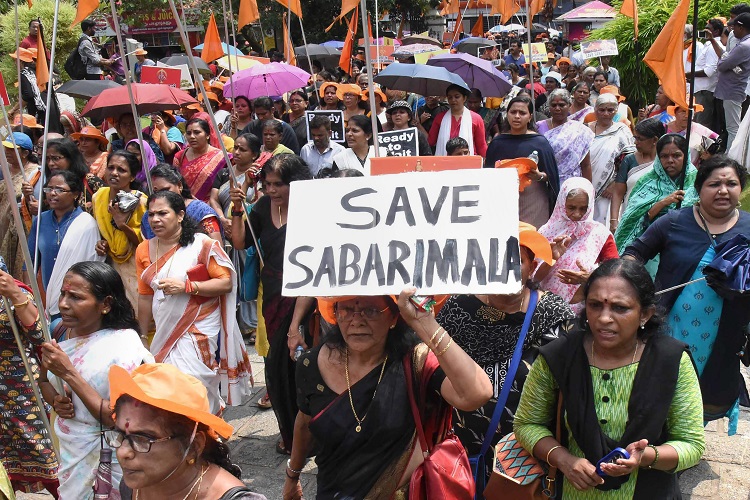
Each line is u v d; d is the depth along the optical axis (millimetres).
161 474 2316
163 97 8188
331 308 2957
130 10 18000
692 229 4211
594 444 2785
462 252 2521
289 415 4938
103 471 3348
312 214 2654
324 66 19328
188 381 2344
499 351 3445
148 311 4980
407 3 26859
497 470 3035
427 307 2549
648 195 5621
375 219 2607
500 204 2547
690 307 4109
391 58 15516
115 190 5633
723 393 4137
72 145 6516
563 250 4641
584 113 10172
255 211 5145
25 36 12148
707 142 6930
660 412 2740
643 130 7023
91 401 3492
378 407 2746
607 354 2844
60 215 5633
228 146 9156
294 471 3324
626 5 7785
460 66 11117
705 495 4492
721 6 15125
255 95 10883
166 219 4805
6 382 4109
